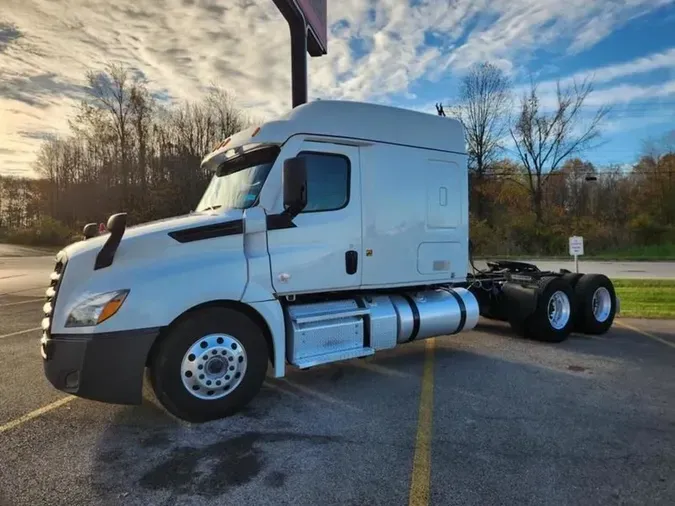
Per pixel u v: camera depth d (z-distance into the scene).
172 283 3.92
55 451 3.58
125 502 2.88
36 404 4.59
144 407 4.50
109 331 3.70
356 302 5.32
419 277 5.62
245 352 4.25
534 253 35.44
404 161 5.47
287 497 2.92
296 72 10.33
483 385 5.14
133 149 41.47
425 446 3.63
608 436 3.80
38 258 32.19
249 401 4.35
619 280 16.20
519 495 2.93
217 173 5.52
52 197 53.12
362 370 5.74
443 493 2.95
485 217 38.88
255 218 4.40
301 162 4.26
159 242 4.02
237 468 3.30
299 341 4.70
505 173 39.81
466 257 6.12
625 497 2.91
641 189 39.69
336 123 4.98
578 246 11.60
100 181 43.00
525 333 7.39
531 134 39.19
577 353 6.55
